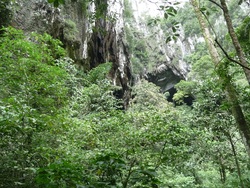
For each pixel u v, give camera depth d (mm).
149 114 5656
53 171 1432
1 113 2752
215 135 7520
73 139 4137
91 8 13227
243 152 8352
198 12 5059
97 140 4762
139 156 4395
